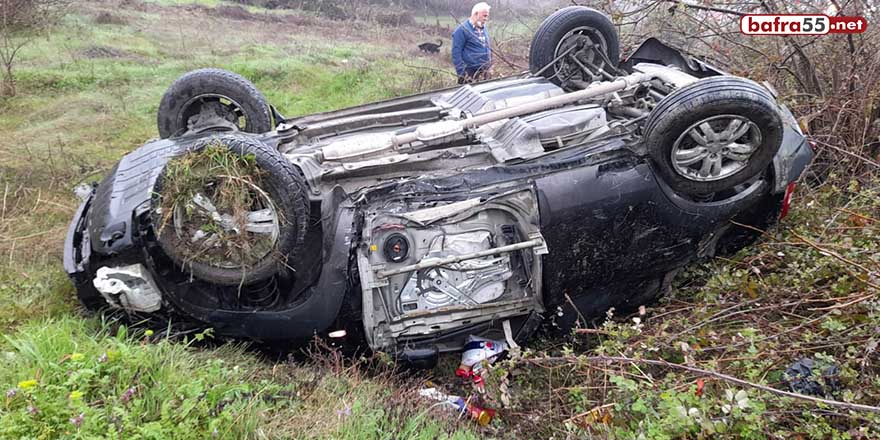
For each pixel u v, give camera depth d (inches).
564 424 122.3
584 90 159.8
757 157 141.6
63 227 197.6
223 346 141.5
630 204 140.6
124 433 101.6
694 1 220.2
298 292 135.5
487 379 132.1
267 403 122.3
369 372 143.2
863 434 103.4
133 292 133.0
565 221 137.0
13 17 464.8
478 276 137.8
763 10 218.5
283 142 159.5
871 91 195.3
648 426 110.7
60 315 154.1
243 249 127.5
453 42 287.1
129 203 139.4
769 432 110.3
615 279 148.6
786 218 172.9
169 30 536.1
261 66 402.3
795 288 146.7
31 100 327.6
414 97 184.4
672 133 135.4
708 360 134.2
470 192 135.3
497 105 160.9
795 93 201.8
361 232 131.9
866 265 142.3
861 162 193.0
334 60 449.1
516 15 419.5
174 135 179.5
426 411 125.8
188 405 108.3
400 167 140.9
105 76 368.5
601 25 192.9
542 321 146.6
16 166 236.2
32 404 103.5
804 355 129.6
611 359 121.8
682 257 152.5
